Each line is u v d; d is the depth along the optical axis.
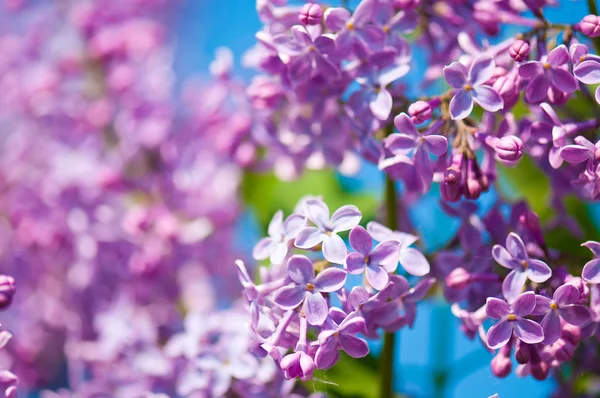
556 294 0.45
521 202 0.49
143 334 0.58
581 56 0.46
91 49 0.66
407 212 0.53
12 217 0.64
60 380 0.65
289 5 0.50
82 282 0.63
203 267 0.63
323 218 0.46
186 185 0.63
